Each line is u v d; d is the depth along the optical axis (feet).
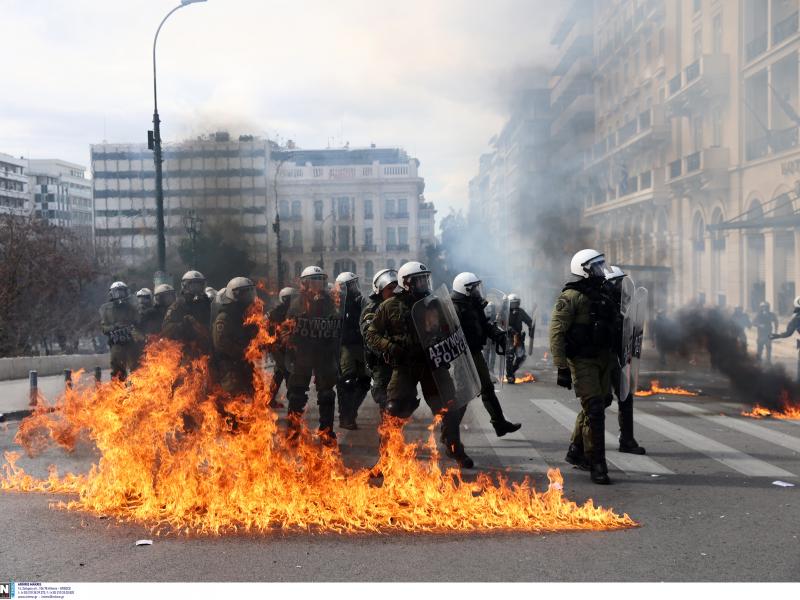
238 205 286.66
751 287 92.38
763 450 26.45
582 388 21.58
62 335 130.11
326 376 25.66
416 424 32.96
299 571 13.85
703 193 105.29
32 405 43.01
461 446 23.03
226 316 26.58
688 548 15.14
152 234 352.90
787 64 84.02
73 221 631.56
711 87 98.73
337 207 313.73
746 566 14.07
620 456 25.36
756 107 92.22
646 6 132.57
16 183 550.77
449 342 22.27
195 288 28.37
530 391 48.52
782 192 82.58
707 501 19.04
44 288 115.55
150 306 35.45
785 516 17.57
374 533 16.15
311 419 35.06
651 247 128.47
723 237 100.73
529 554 14.75
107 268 149.59
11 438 30.78
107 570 14.05
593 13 175.22
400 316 22.08
